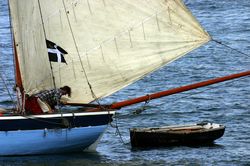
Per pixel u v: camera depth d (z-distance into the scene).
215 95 132.00
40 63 92.12
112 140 101.25
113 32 93.56
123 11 93.19
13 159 90.62
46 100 91.12
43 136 90.81
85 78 93.56
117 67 93.69
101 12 93.31
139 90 141.88
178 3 92.44
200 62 171.00
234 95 131.88
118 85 93.81
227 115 116.25
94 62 93.56
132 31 93.50
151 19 93.19
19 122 90.06
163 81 150.62
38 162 89.31
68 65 93.12
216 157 92.62
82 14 93.19
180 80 152.38
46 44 92.31
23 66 91.56
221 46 191.75
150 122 112.62
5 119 89.81
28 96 91.06
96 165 88.69
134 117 115.44
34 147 91.25
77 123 91.38
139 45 93.50
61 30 92.81
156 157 92.50
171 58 93.25
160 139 97.12
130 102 92.88
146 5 93.12
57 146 91.81
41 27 92.12
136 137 97.12
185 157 92.56
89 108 93.75
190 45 93.12
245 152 94.69
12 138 90.38
